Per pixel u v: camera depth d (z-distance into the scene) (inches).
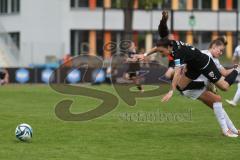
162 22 1412.4
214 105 1368.1
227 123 1376.7
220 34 5344.5
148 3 4793.3
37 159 1074.1
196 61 1317.7
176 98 2349.9
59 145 1221.7
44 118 1679.4
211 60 1333.7
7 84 3742.6
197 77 1347.2
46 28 5236.2
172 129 1472.7
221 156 1117.7
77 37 5275.6
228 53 5191.9
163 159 1085.8
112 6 5260.8
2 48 4407.0
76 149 1178.6
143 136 1354.6
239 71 1370.6
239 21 5270.7
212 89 1390.3
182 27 5270.7
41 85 3622.0
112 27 5246.1
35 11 5241.1
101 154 1128.2
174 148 1198.9
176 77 1318.9
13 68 3924.7
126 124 1561.3
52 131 1416.1
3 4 5506.9
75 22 5255.9
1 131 1405.0
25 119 1648.6
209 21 5349.4
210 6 5472.4
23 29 5290.4
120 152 1150.3
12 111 1871.3
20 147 1189.1
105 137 1332.4
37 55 4478.3
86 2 5270.7
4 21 5487.2
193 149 1188.5
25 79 3934.5
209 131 1439.5
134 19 5167.3
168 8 5324.8
